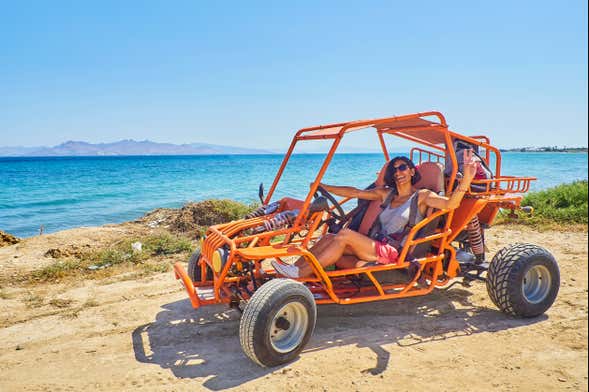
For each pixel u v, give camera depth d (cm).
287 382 360
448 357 397
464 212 504
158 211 1194
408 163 501
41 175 5053
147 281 642
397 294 468
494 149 536
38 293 599
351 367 382
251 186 2955
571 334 441
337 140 437
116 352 425
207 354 418
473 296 557
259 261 484
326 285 434
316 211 439
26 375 384
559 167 6069
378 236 496
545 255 481
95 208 1848
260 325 369
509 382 354
